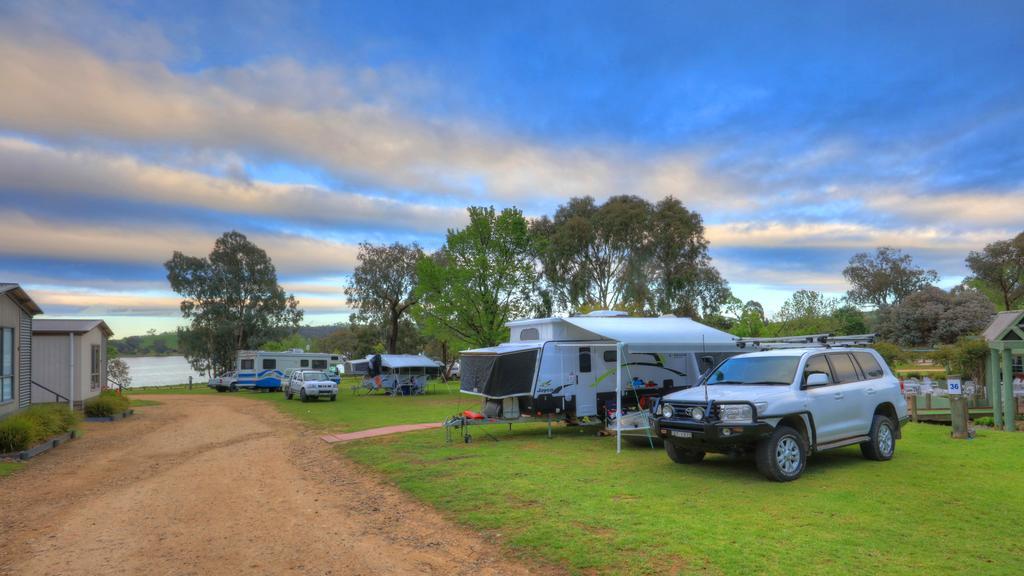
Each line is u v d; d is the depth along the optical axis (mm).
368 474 10273
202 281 60531
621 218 44000
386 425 17594
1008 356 13289
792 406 8375
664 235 43875
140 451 13867
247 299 62781
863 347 10352
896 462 9414
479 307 32500
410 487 8930
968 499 7094
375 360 35875
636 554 5512
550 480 8805
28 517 7863
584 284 44750
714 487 7992
